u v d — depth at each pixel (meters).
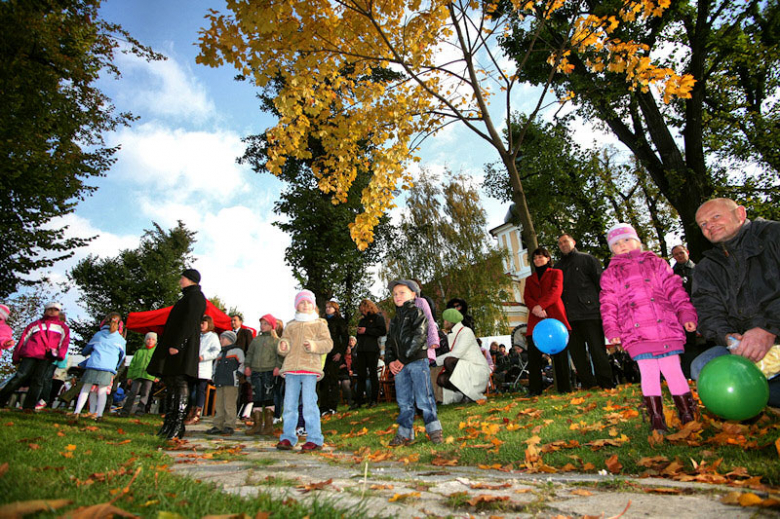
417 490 2.46
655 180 16.62
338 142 7.77
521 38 14.80
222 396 6.89
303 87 6.62
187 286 5.66
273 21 5.65
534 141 21.47
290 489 2.50
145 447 4.35
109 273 38.81
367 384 10.44
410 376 4.69
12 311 20.80
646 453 3.07
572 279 6.76
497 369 11.66
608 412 4.65
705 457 2.77
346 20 6.66
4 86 11.30
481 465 3.42
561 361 6.80
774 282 3.06
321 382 8.61
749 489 2.15
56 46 11.70
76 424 6.23
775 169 16.75
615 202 22.77
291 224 22.69
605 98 15.30
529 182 21.56
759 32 15.04
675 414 3.79
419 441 4.57
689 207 15.25
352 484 2.64
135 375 9.19
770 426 3.16
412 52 6.79
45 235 16.73
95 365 7.12
